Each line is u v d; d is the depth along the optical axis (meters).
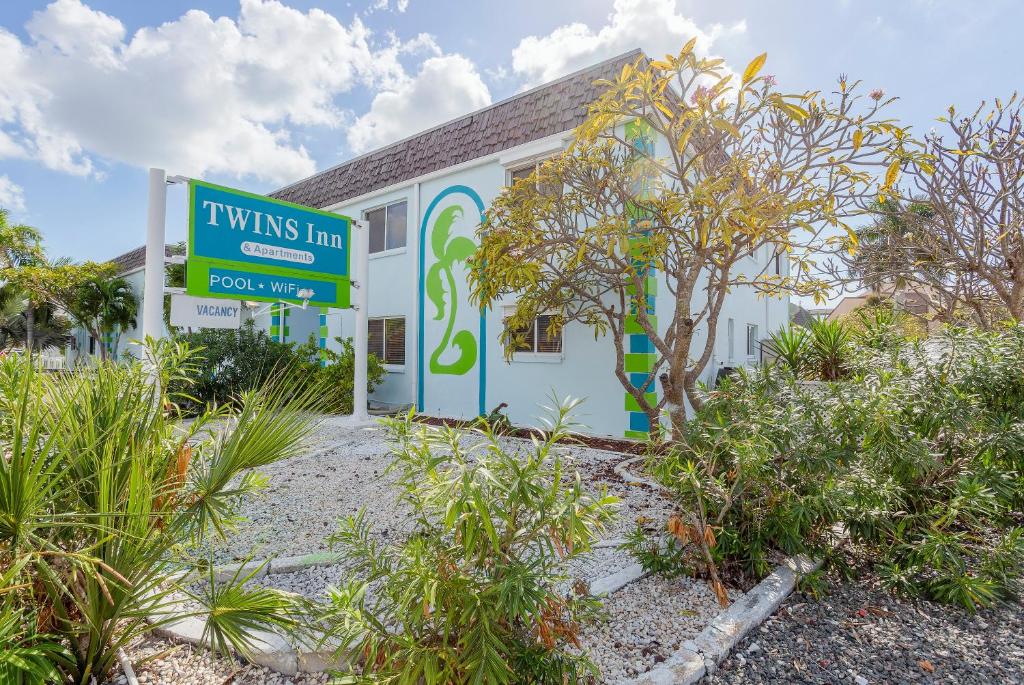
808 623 2.94
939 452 3.88
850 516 3.45
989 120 5.76
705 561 3.39
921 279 6.93
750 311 13.15
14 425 1.86
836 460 3.25
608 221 5.69
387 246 12.35
